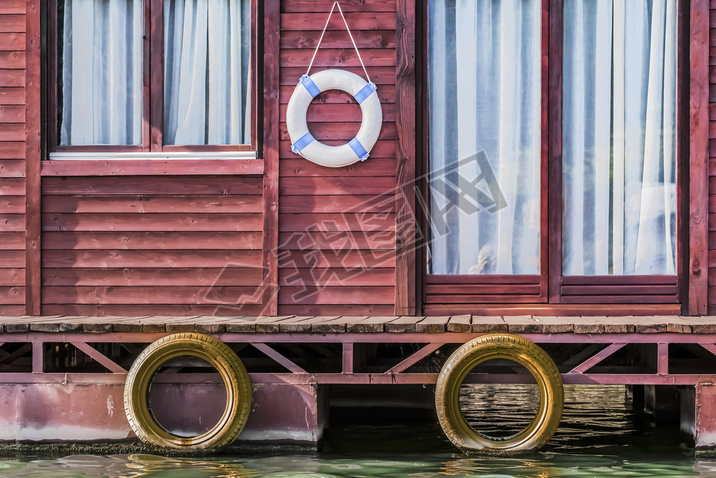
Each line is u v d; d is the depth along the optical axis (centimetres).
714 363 1097
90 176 1098
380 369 1092
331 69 1079
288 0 1091
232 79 1106
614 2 1077
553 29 1078
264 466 898
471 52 1087
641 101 1078
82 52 1117
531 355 934
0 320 1014
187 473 864
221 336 979
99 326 977
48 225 1098
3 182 1101
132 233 1096
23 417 983
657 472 872
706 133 1055
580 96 1080
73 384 982
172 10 1111
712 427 944
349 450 990
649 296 1072
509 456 944
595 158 1080
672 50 1075
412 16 1072
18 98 1102
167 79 1112
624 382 956
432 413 1205
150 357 950
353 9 1087
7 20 1106
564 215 1083
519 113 1084
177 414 984
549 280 1080
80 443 980
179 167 1089
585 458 941
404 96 1072
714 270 1059
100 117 1116
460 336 970
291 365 978
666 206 1075
